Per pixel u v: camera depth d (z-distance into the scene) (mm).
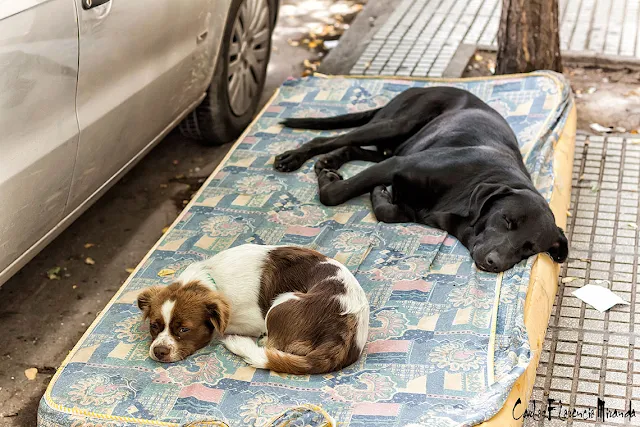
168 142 3627
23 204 2506
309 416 2316
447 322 2564
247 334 2545
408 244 2824
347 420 2322
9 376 2672
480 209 2781
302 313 2430
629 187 3273
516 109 3395
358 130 3199
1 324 2818
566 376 2600
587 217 3139
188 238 2857
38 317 2850
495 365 2445
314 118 3375
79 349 2510
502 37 3756
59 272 3004
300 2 4949
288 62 4270
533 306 2619
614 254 2984
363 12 4656
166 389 2400
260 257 2543
